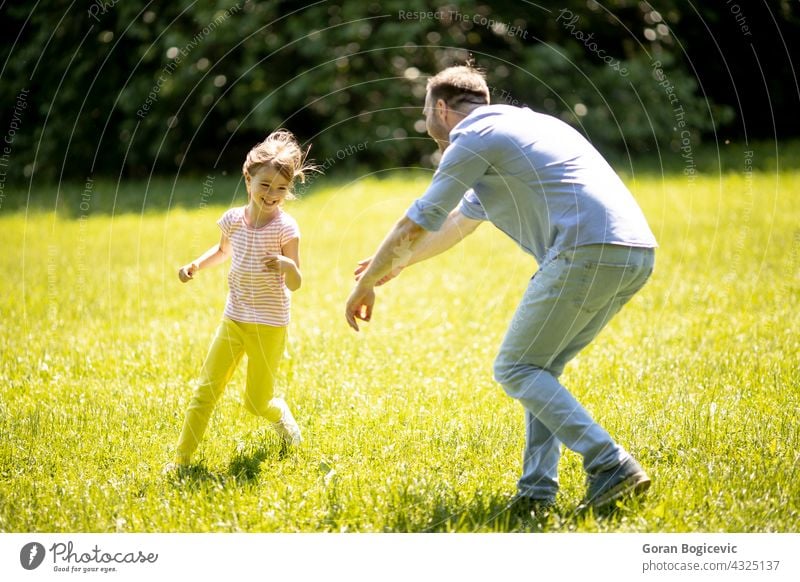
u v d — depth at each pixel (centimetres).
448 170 1261
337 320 2586
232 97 5619
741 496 1359
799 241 3325
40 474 1488
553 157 1267
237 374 1981
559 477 1452
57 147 5731
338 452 1576
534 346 1303
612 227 1251
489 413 1756
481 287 3008
